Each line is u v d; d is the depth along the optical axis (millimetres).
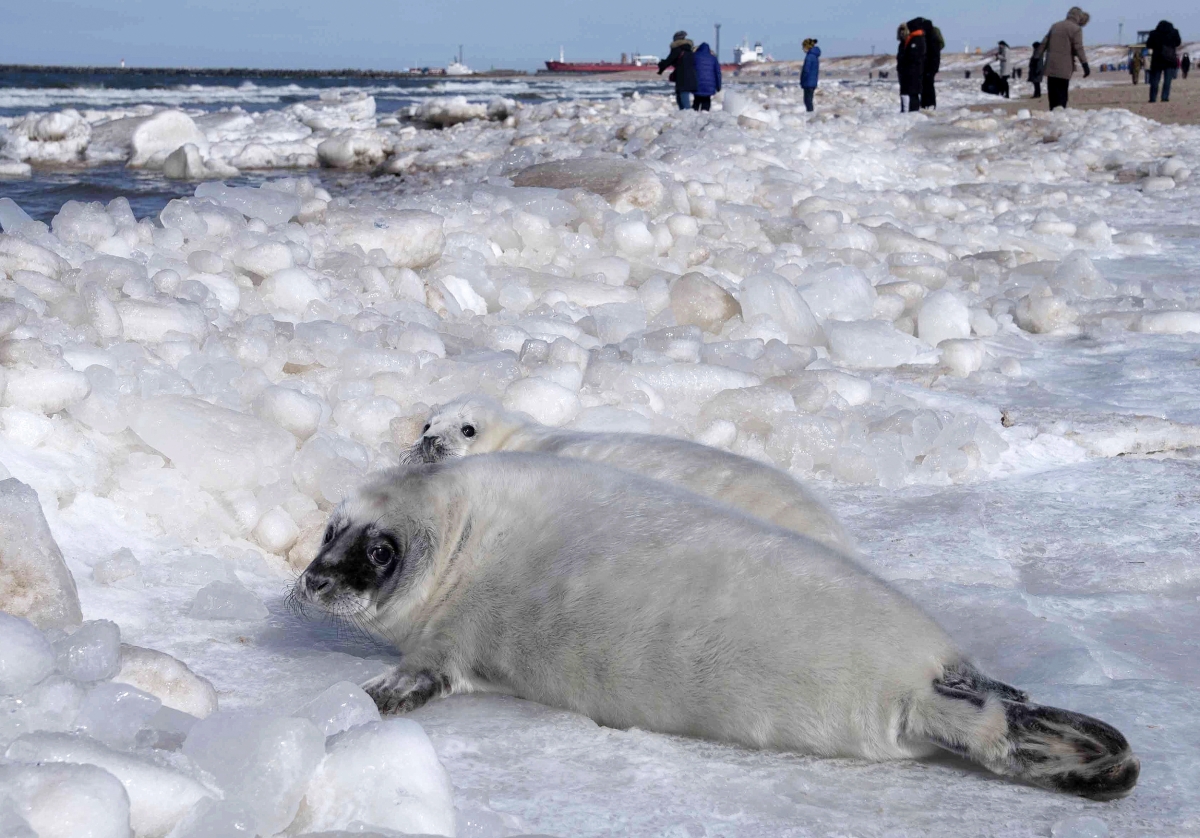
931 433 5801
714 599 2770
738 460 3965
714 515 2959
